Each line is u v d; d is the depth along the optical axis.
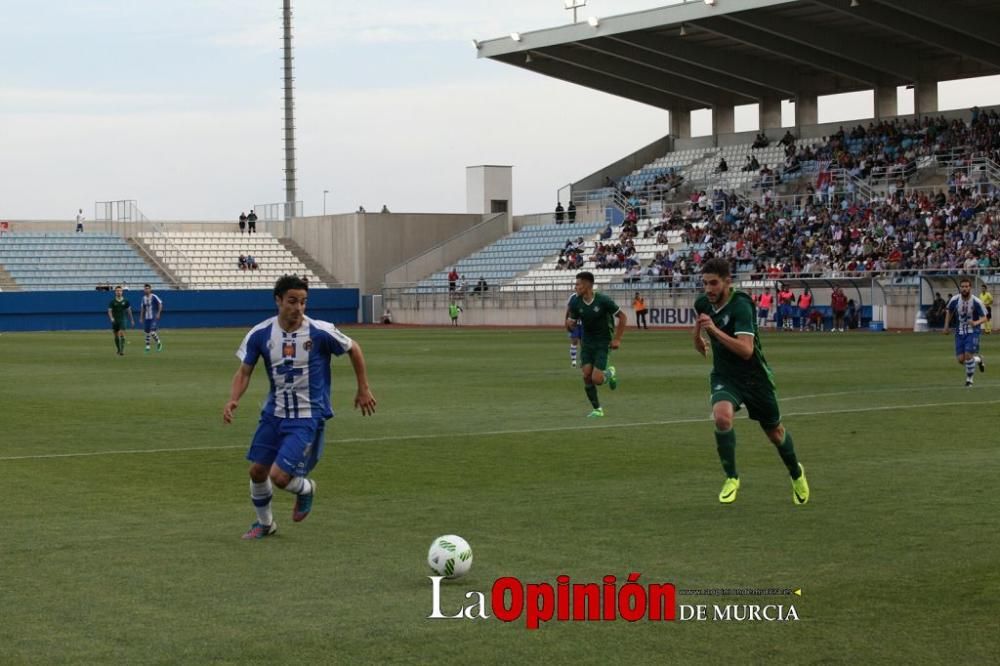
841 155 76.31
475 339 55.50
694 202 79.50
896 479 14.07
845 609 8.49
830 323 64.06
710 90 86.44
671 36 76.25
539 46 77.75
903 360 36.97
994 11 63.22
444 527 11.48
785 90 82.31
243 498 13.29
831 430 18.86
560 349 45.59
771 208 74.69
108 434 19.31
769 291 66.62
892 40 73.81
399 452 16.81
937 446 16.98
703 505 12.52
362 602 8.79
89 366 36.91
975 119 74.06
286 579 9.48
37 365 37.47
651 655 7.55
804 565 9.77
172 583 9.37
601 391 26.66
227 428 20.11
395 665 7.38
